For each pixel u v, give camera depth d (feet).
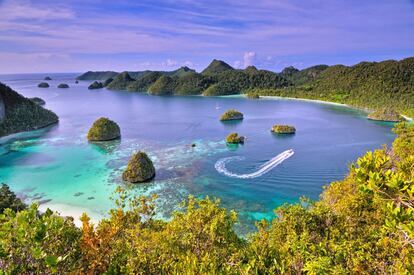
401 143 107.24
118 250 41.83
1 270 27.99
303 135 317.83
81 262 34.55
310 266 39.99
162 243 44.16
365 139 295.48
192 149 261.03
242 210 146.51
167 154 244.63
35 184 181.47
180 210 144.87
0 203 122.42
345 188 78.07
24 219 29.35
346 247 44.86
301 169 206.28
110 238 41.16
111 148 266.36
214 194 165.07
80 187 175.42
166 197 160.97
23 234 28.78
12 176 195.72
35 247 28.71
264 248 47.42
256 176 192.85
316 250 46.70
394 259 37.83
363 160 30.09
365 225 56.03
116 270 37.68
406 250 34.78
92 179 188.14
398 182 25.73
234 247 46.32
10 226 29.73
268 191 169.78
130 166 184.34
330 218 59.41
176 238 46.09
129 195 163.73
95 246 37.01
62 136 319.27
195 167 210.38
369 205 58.75
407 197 25.73
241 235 122.42
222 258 42.65
